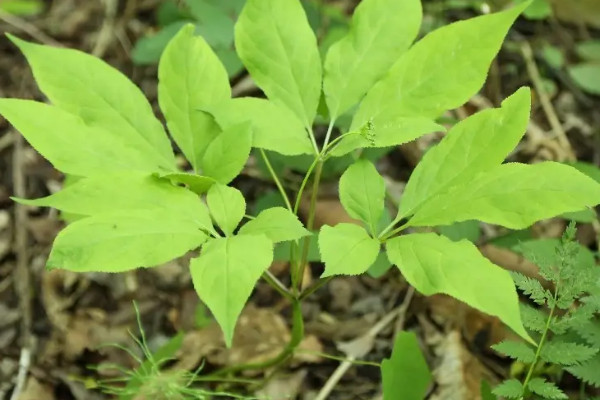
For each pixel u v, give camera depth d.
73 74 1.10
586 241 1.37
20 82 1.58
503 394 1.09
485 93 1.58
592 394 1.24
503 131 1.05
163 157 1.11
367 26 1.11
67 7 1.78
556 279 1.10
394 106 1.09
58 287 1.38
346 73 1.11
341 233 1.04
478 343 1.31
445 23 1.67
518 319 0.98
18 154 1.47
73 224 1.02
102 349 1.32
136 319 1.35
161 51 1.42
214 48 1.38
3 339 1.33
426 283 1.01
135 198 1.05
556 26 1.77
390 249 1.04
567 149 1.50
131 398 1.21
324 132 1.46
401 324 1.33
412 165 1.47
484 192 1.04
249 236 1.01
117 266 1.01
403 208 1.07
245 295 0.98
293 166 1.34
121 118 1.11
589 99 1.62
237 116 1.09
